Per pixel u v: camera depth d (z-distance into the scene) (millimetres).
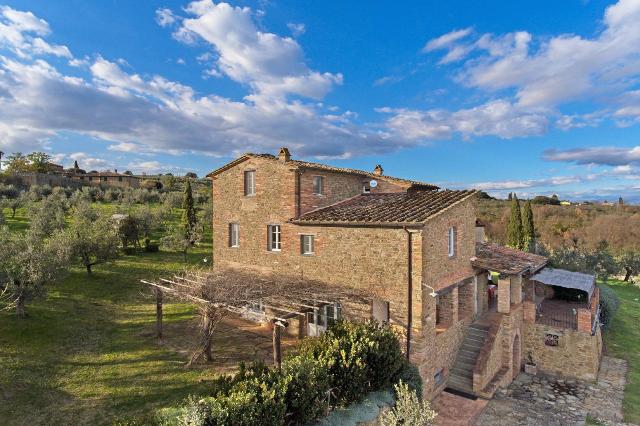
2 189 53500
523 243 40188
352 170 22453
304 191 19734
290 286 16203
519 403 15820
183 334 18594
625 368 19438
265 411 9430
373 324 14727
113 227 30625
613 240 52281
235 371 14633
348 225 16750
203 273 17594
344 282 17000
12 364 13938
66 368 14359
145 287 25859
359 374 12359
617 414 14984
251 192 21938
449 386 16656
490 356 16578
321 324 18266
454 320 17391
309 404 10719
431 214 15094
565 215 64625
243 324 20719
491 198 93312
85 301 22219
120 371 14406
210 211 48938
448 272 16922
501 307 17969
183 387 13359
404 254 15070
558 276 21625
